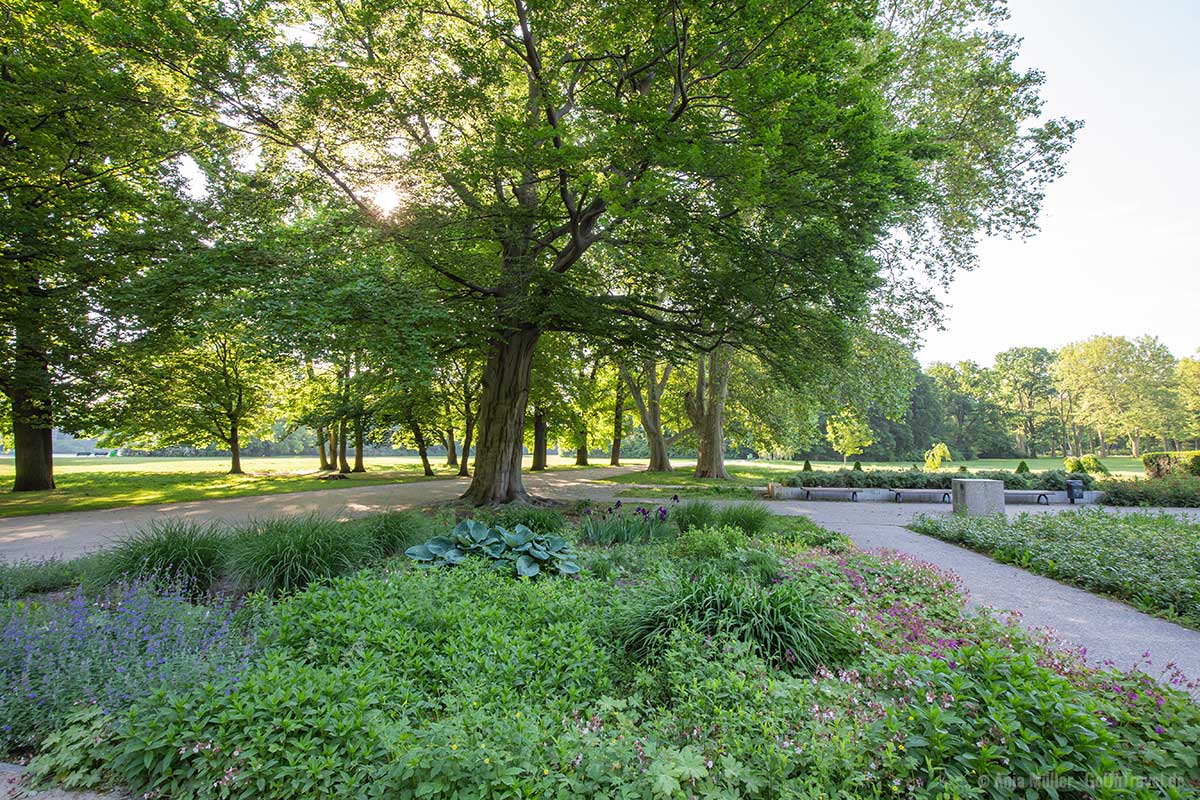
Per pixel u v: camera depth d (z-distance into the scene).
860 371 19.31
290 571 6.30
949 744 2.74
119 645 4.17
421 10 11.12
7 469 30.98
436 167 10.54
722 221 10.72
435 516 11.02
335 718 3.13
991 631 4.51
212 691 3.30
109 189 13.77
